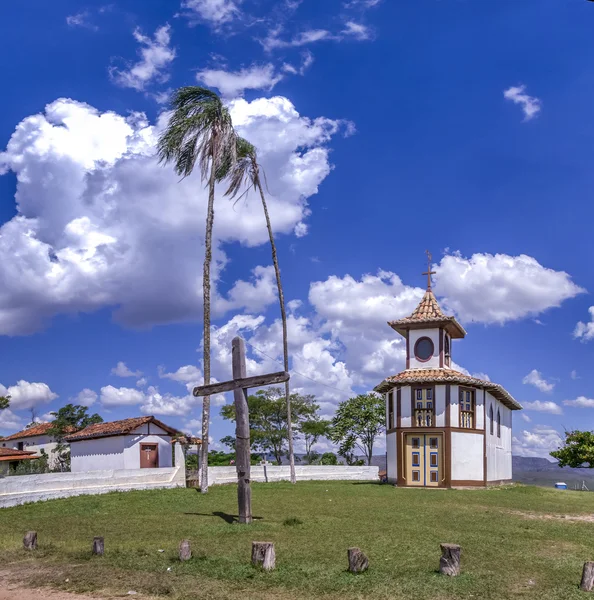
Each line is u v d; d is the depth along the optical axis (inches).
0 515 823.7
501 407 1622.8
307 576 484.4
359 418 2219.5
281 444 2245.3
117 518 790.5
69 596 450.0
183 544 537.0
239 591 452.4
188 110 1117.1
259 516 791.7
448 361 1494.8
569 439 1891.0
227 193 1253.1
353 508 884.0
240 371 749.3
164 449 1519.4
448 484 1312.7
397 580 472.4
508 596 438.0
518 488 1332.4
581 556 573.6
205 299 1123.3
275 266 1406.3
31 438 2054.6
